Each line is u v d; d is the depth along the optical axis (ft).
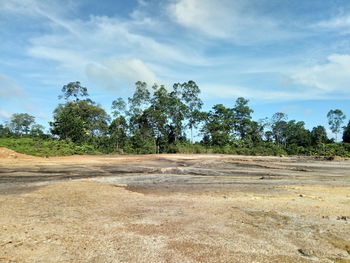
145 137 157.28
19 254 11.66
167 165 62.39
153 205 21.29
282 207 21.15
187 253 11.99
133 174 44.45
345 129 210.38
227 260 11.37
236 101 197.47
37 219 16.85
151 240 13.48
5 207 19.72
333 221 17.49
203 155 108.47
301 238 14.29
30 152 88.07
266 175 46.29
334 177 43.98
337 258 11.87
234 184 34.45
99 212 18.86
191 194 26.81
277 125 225.97
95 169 50.98
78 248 12.39
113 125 159.63
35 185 30.53
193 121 174.60
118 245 12.79
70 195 24.73
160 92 165.48
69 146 107.14
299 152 154.40
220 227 15.83
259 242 13.58
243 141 168.35
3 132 195.00
